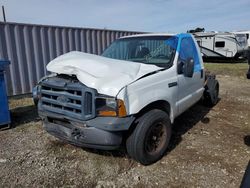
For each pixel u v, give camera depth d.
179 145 4.18
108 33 10.26
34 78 8.20
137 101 3.13
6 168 3.46
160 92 3.53
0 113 4.79
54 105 3.41
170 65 3.95
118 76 3.13
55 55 8.63
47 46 8.39
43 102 3.58
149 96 3.31
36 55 8.15
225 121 5.46
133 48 4.57
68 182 3.14
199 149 4.04
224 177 3.25
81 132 3.09
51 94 3.38
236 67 17.61
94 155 3.79
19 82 7.88
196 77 4.82
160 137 3.63
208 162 3.62
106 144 3.02
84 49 9.49
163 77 3.64
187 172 3.36
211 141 4.36
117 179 3.21
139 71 3.40
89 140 3.07
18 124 5.22
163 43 4.36
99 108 3.03
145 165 3.52
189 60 4.07
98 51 10.01
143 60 4.24
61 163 3.59
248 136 4.60
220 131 4.84
